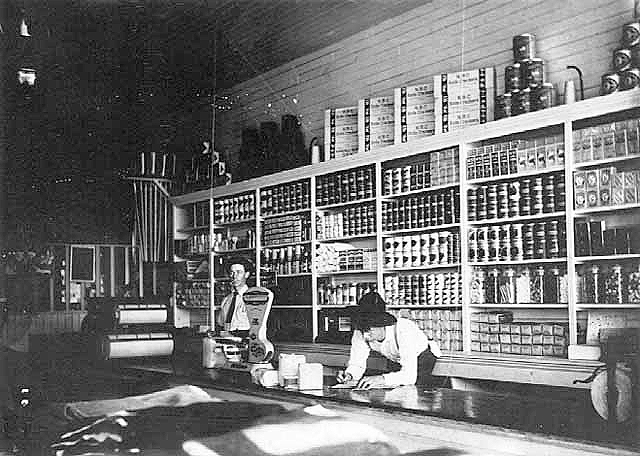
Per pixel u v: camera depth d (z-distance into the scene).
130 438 2.92
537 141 4.67
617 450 2.21
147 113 9.23
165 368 4.70
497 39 5.32
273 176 7.10
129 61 7.84
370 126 6.12
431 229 5.48
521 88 4.85
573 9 4.81
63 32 6.98
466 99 5.30
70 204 8.95
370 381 3.64
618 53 4.27
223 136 8.70
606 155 4.27
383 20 6.36
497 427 2.53
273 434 2.83
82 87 8.47
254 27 6.74
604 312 4.30
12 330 8.30
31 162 8.81
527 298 4.70
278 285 7.01
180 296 8.70
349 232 6.21
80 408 3.56
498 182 5.12
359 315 3.96
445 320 5.22
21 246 8.71
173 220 8.91
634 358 2.85
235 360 4.59
